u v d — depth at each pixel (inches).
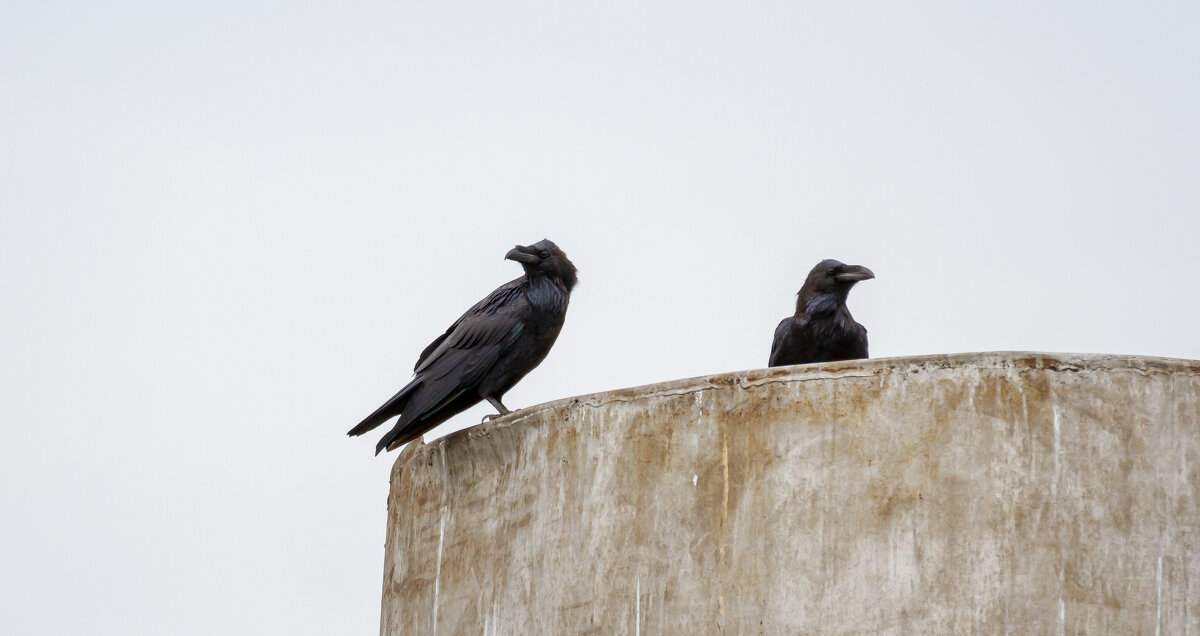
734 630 519.8
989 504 512.7
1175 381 522.6
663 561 538.6
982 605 503.2
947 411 523.5
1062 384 522.6
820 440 529.7
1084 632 498.3
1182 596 502.9
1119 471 514.3
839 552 517.0
